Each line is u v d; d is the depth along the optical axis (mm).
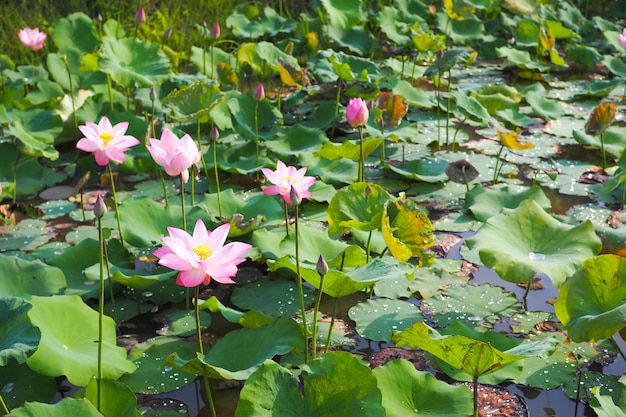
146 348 2945
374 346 3012
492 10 8266
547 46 6879
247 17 7578
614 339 2996
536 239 3332
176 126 5332
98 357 2488
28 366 2627
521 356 2236
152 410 2602
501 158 4922
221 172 4711
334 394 2240
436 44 5879
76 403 2119
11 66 6074
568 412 2611
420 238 3199
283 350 2512
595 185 4523
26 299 2695
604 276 2820
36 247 3771
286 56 5887
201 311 3254
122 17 7160
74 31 6035
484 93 5730
